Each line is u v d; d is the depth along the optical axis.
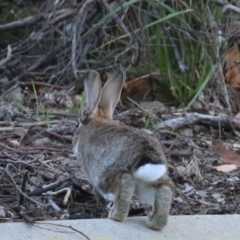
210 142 11.80
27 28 15.15
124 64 14.20
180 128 12.24
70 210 9.21
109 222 8.35
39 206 9.12
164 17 12.72
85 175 9.66
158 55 13.69
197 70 13.47
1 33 15.55
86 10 14.01
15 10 15.92
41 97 13.48
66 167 10.46
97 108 9.44
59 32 14.38
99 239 8.06
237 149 11.64
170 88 13.52
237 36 13.63
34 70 14.61
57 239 8.04
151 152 8.02
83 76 13.49
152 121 12.39
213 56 13.39
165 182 8.19
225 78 13.95
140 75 13.91
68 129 11.84
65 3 14.56
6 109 12.72
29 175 9.89
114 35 14.43
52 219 8.81
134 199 9.46
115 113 12.94
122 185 8.18
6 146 10.97
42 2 15.76
